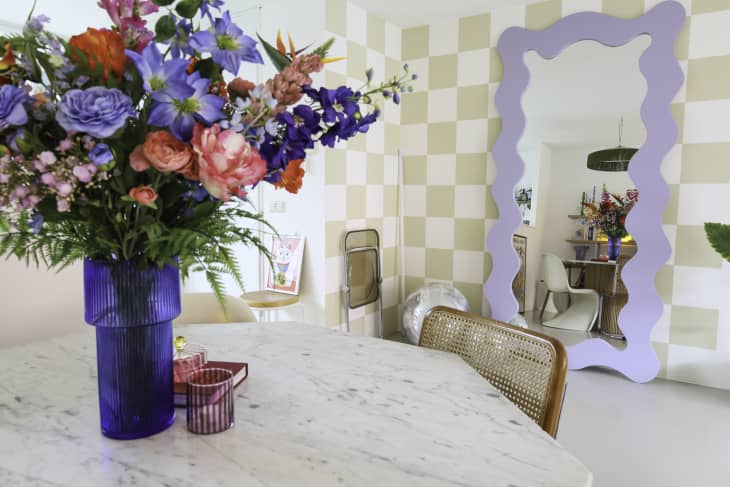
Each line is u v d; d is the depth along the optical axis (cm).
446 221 382
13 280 173
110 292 81
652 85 295
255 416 97
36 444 85
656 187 297
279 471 77
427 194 389
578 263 324
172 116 70
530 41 330
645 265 303
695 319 302
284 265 342
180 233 76
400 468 78
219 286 83
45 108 68
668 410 269
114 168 72
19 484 73
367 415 97
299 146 85
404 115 394
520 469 78
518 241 344
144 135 73
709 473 207
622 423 253
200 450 83
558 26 320
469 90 363
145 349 85
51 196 71
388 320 402
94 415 97
